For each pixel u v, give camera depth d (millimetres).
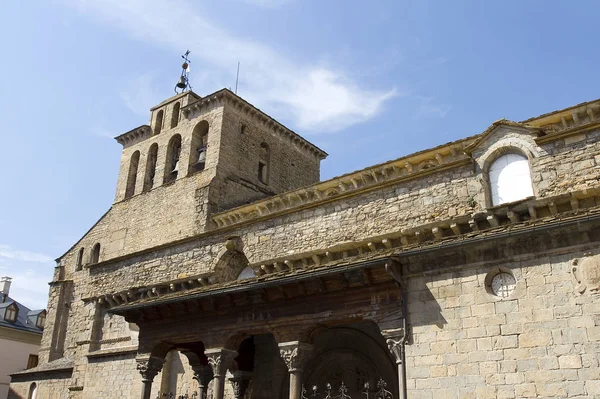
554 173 19688
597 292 13234
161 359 22062
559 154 19828
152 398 28750
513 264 14664
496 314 14430
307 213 26406
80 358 34812
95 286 36000
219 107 38688
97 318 35188
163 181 39656
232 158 37688
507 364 13859
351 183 27625
